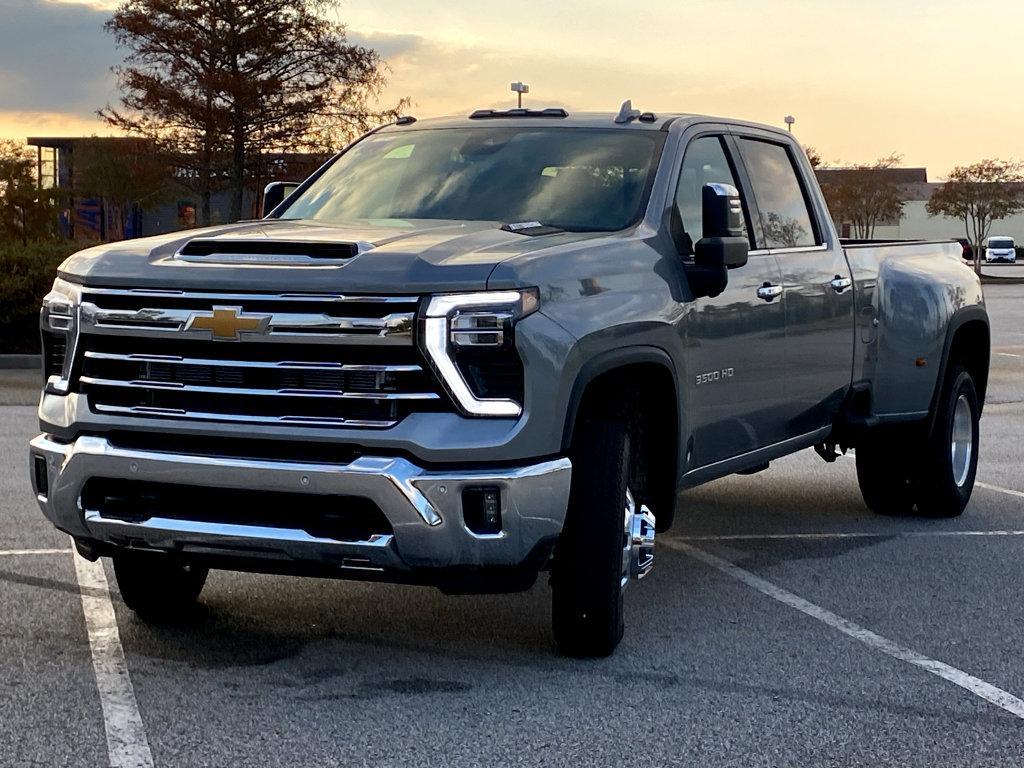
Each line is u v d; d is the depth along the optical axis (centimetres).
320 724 448
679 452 575
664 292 557
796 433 705
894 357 787
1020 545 768
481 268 473
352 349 469
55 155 5897
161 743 427
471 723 451
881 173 7412
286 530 473
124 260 504
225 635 554
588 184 605
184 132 3381
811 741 441
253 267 482
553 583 518
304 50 3356
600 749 429
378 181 649
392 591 634
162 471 482
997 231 10719
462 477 464
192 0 3209
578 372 491
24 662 510
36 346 1831
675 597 638
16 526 761
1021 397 1577
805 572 694
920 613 611
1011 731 455
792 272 679
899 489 847
